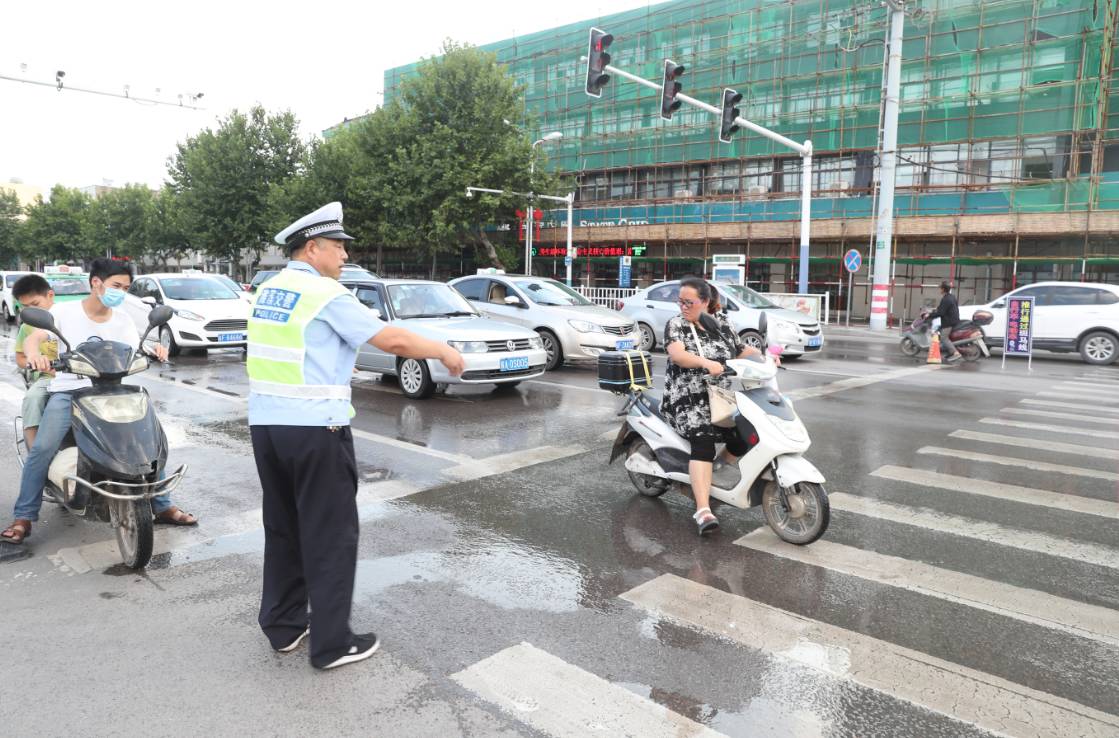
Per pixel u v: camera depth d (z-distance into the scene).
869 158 29.47
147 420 4.27
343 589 3.12
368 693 2.97
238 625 3.54
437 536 4.77
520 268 41.09
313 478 3.03
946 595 3.95
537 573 4.20
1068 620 3.68
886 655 3.32
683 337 4.82
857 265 23.19
